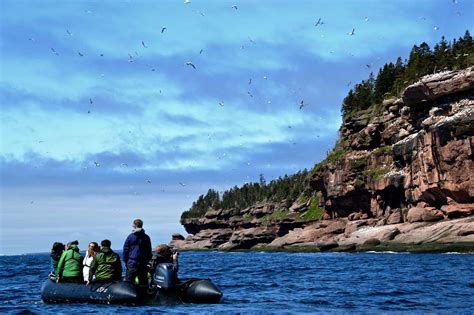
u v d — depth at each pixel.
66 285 17.36
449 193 79.88
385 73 123.69
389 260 50.41
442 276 27.70
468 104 81.56
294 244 112.69
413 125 93.44
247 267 45.06
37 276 37.41
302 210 150.88
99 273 16.70
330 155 119.50
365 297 18.42
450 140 78.62
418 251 69.31
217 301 16.16
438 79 84.75
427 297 18.02
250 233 161.00
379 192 98.75
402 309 15.21
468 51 105.31
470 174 76.75
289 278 29.05
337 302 17.09
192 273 37.41
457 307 15.41
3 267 61.03
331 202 113.94
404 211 91.81
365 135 107.94
